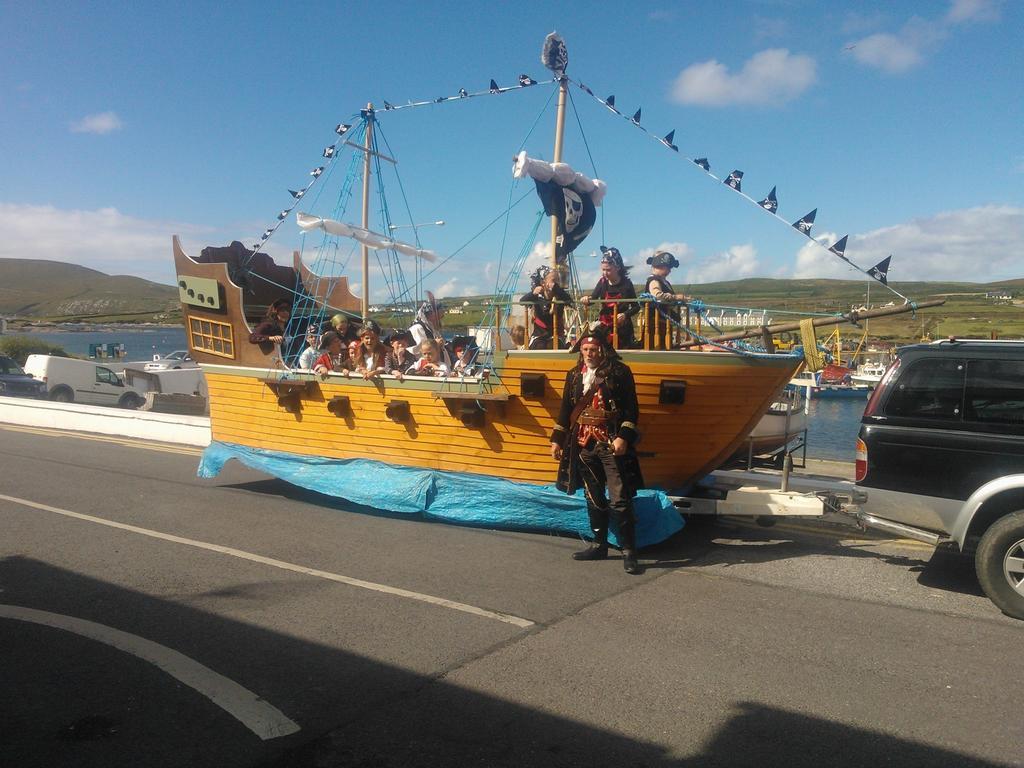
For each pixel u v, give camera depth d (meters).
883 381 5.66
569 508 6.76
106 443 13.56
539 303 7.07
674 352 6.24
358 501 7.77
